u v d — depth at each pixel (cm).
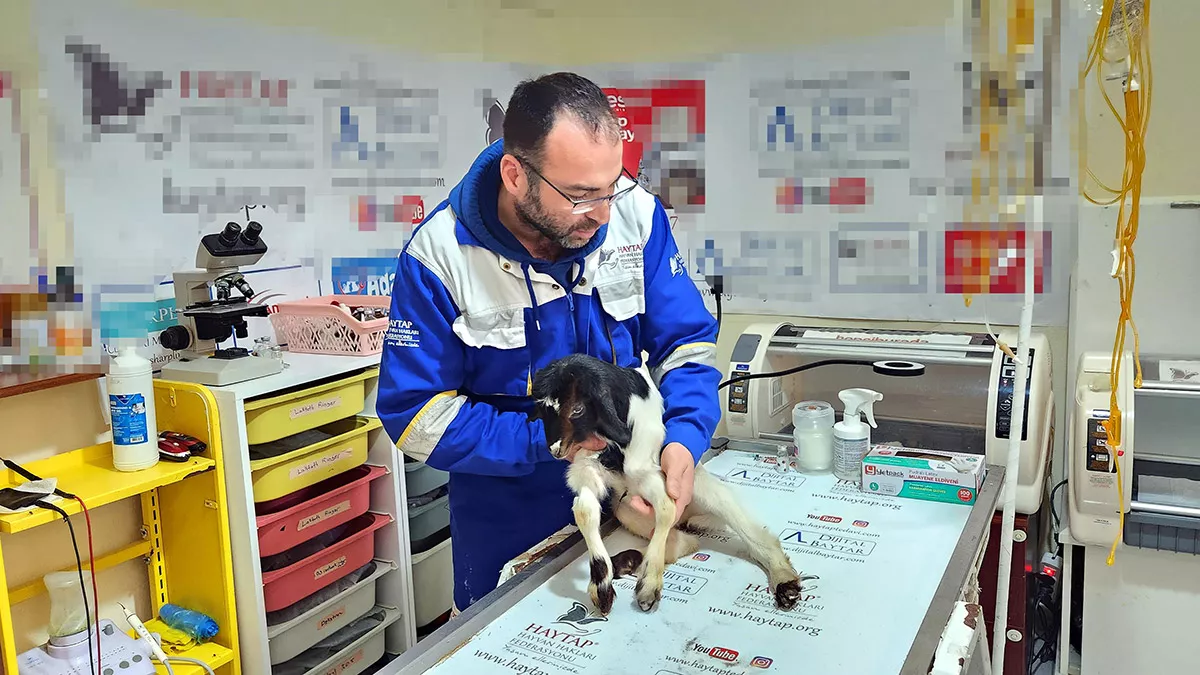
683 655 103
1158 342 188
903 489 153
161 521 191
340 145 227
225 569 181
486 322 135
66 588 172
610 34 254
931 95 213
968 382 190
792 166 236
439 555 243
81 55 170
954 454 158
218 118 197
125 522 191
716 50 241
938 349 181
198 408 176
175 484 185
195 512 183
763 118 238
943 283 221
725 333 252
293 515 190
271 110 209
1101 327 192
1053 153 197
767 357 197
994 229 211
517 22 266
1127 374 168
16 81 160
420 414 132
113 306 180
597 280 139
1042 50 195
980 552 134
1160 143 186
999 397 166
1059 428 210
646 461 117
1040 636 199
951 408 192
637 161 255
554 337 138
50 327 169
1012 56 201
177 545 189
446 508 246
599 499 118
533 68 268
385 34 237
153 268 187
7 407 166
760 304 246
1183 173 185
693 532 138
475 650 105
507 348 136
